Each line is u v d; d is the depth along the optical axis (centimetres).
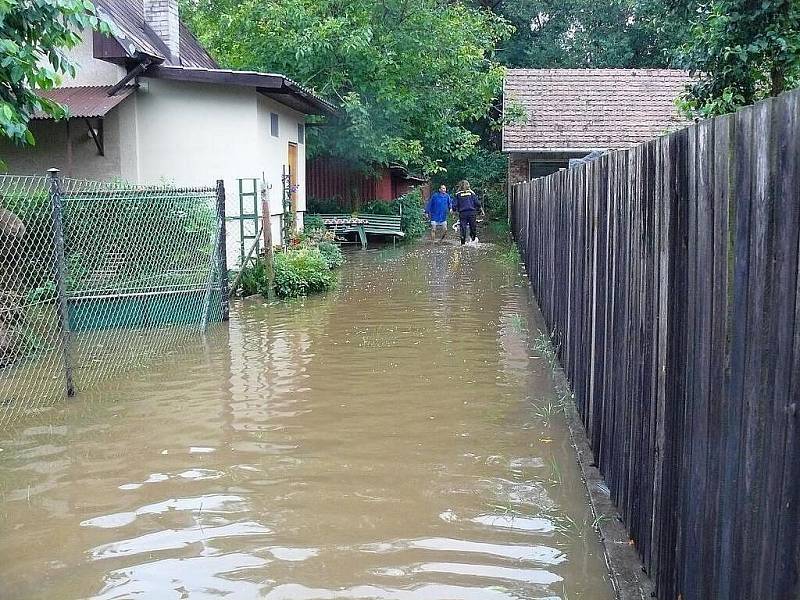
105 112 1205
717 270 240
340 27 1952
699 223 259
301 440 530
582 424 538
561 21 3562
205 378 696
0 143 1338
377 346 820
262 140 1450
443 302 1121
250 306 1094
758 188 206
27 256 797
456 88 2248
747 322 213
